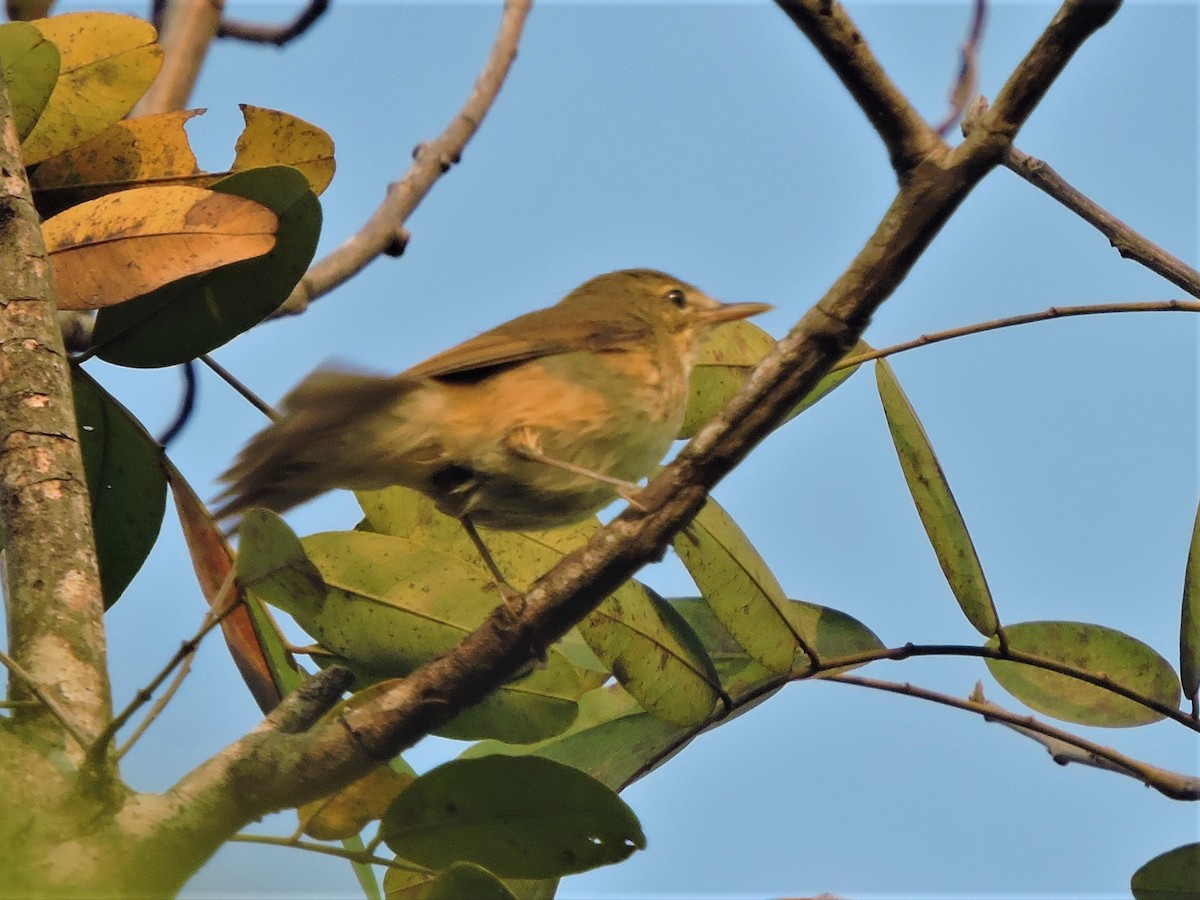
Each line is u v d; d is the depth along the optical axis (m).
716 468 6.65
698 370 9.81
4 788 5.29
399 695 6.23
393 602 7.89
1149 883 7.70
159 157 8.48
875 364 7.98
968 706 7.86
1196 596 8.03
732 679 8.49
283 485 8.84
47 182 8.40
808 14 6.03
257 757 5.77
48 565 6.04
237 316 7.51
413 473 9.17
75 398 7.83
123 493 8.04
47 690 5.57
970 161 6.20
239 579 5.74
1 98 6.89
